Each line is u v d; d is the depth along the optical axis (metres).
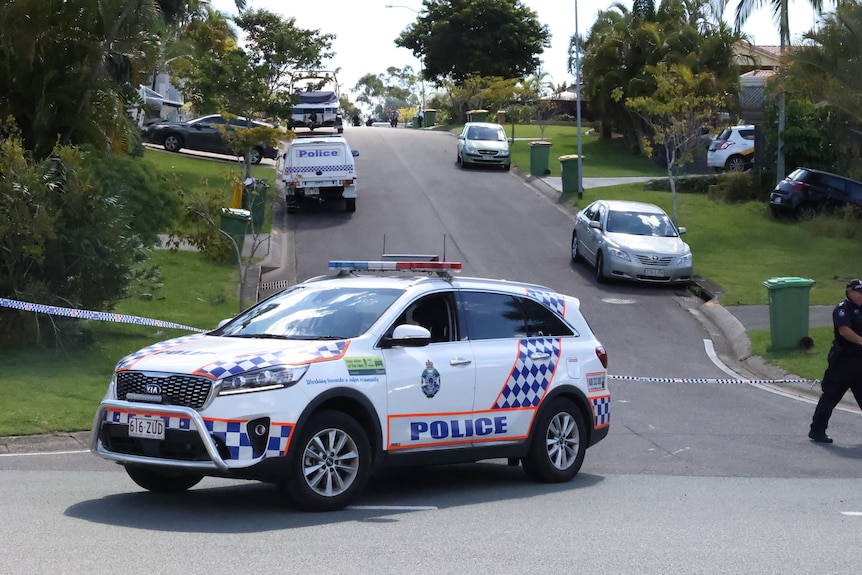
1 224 14.85
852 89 30.92
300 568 6.21
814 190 33.62
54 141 20.70
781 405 15.63
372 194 38.69
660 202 37.28
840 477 10.69
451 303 9.12
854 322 12.45
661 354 20.22
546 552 6.86
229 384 7.46
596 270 27.11
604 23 54.56
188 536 6.96
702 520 8.13
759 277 26.91
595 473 10.54
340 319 8.59
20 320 15.23
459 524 7.69
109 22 20.61
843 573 6.59
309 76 53.06
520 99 66.69
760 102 53.12
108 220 16.03
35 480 9.04
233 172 23.41
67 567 6.04
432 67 79.56
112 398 7.82
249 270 25.80
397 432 8.34
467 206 36.88
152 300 20.91
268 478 7.59
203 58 42.31
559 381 9.69
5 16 19.31
